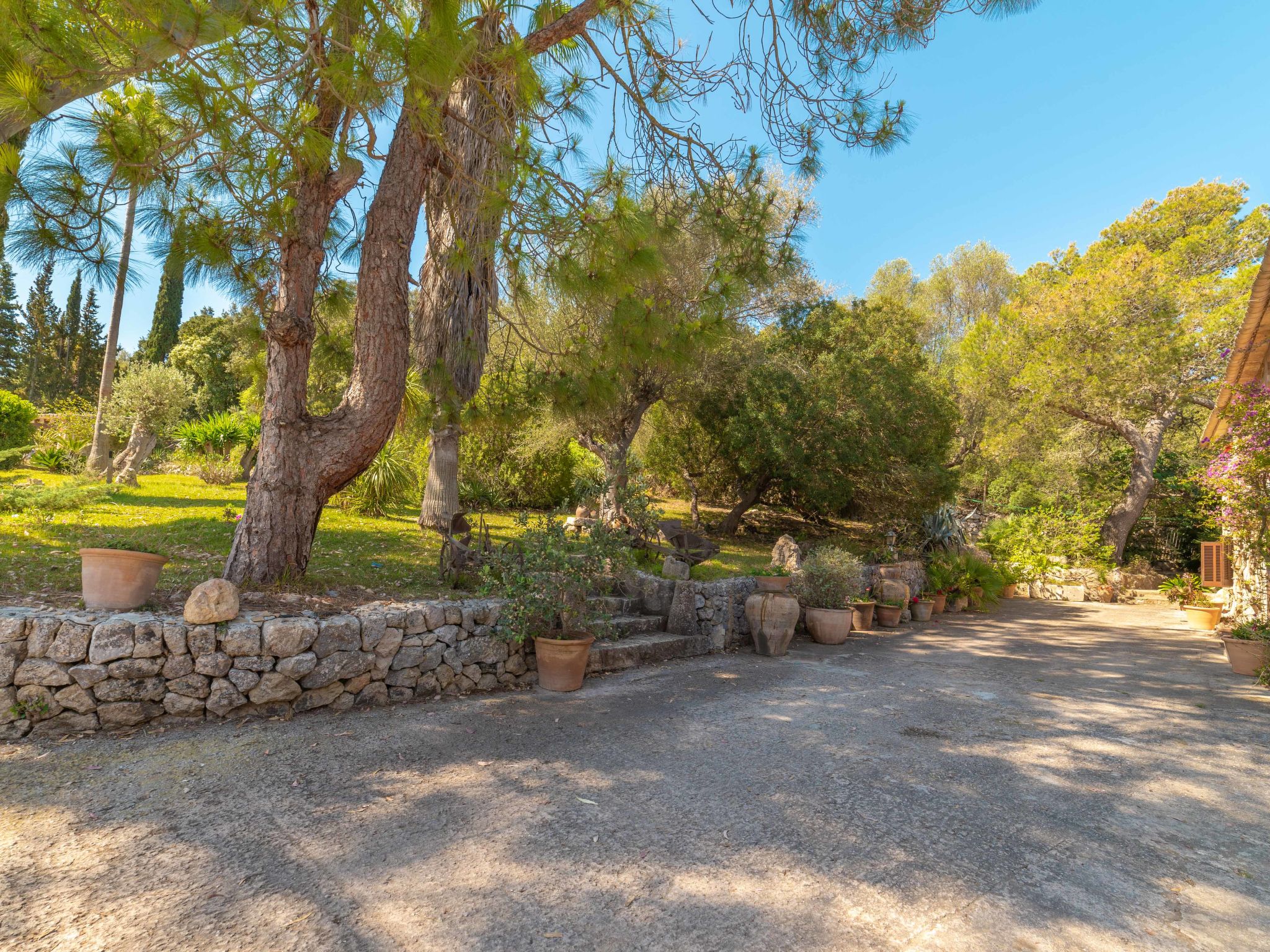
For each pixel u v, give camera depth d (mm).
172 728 3633
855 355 13125
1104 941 2164
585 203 4484
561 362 5750
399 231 5246
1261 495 8117
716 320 4996
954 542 13453
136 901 2115
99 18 2869
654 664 6188
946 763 3854
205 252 4559
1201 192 18531
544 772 3408
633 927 2135
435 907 2188
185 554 5820
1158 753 4215
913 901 2359
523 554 5312
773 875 2502
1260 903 2451
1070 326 16297
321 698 4125
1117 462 20047
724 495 16391
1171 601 14125
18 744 3293
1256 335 8398
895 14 5371
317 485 5176
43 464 12461
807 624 7984
